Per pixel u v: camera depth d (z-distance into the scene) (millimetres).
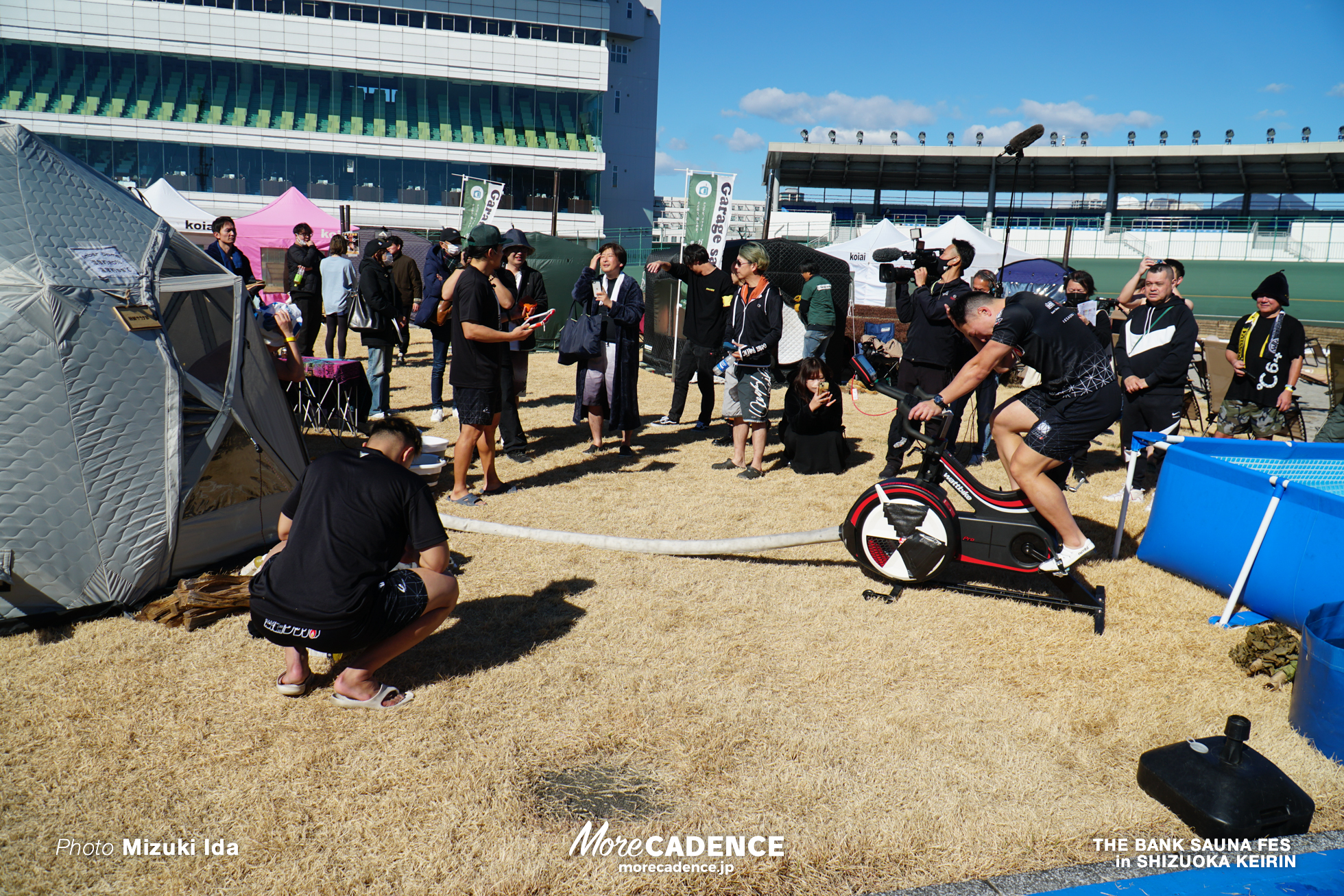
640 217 46875
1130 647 3875
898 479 4445
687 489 6410
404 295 11516
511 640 3816
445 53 38219
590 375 7395
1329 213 44094
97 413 3820
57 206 4047
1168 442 4832
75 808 2572
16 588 3729
